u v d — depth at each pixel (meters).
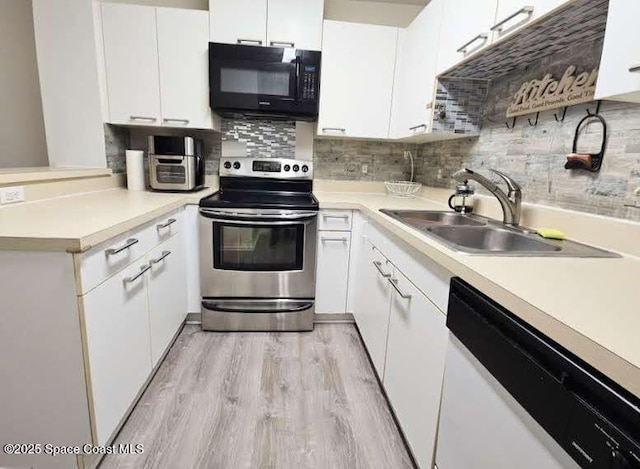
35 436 1.17
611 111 1.14
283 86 2.25
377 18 2.61
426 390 1.16
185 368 1.87
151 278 1.63
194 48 2.22
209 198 2.17
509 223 1.51
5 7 2.37
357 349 2.13
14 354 1.10
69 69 2.15
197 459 1.32
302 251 2.21
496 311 0.78
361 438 1.46
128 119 2.26
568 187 1.32
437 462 1.07
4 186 1.48
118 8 2.14
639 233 1.04
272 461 1.33
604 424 0.51
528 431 0.68
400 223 1.47
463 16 1.49
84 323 1.08
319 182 2.73
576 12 0.99
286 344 2.15
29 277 1.05
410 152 2.78
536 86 1.46
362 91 2.36
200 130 2.56
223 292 2.22
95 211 1.47
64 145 2.22
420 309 1.22
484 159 1.88
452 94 1.83
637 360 0.48
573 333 0.57
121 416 1.36
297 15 2.22
